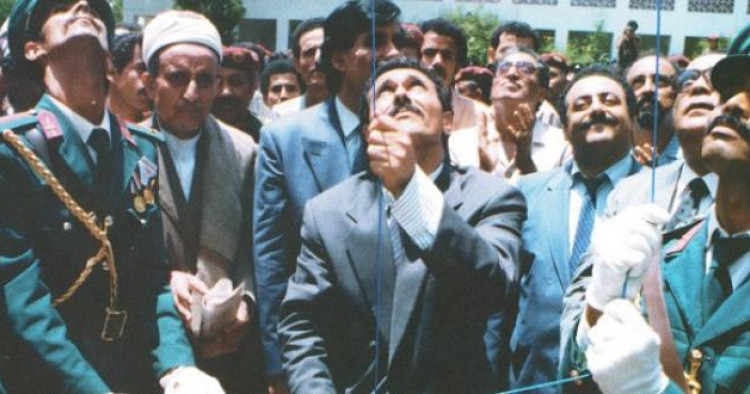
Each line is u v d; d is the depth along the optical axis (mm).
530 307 2826
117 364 2299
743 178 1774
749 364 1702
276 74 5484
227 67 3711
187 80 2844
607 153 2912
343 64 2938
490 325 2793
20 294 2133
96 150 2303
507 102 3689
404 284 2199
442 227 2156
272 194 2912
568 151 3809
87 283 2266
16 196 2172
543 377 2773
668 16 18422
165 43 2857
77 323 2258
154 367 2342
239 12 17922
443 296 2211
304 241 2365
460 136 3578
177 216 2811
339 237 2293
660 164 3709
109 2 2447
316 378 2199
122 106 3568
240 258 2953
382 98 2395
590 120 2922
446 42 4141
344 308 2268
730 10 18250
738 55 1770
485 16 16172
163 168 2814
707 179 2480
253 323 2930
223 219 2885
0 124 2199
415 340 2193
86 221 2238
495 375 2588
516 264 2295
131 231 2328
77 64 2291
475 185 2416
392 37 2951
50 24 2301
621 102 2961
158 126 2898
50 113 2256
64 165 2232
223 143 2971
